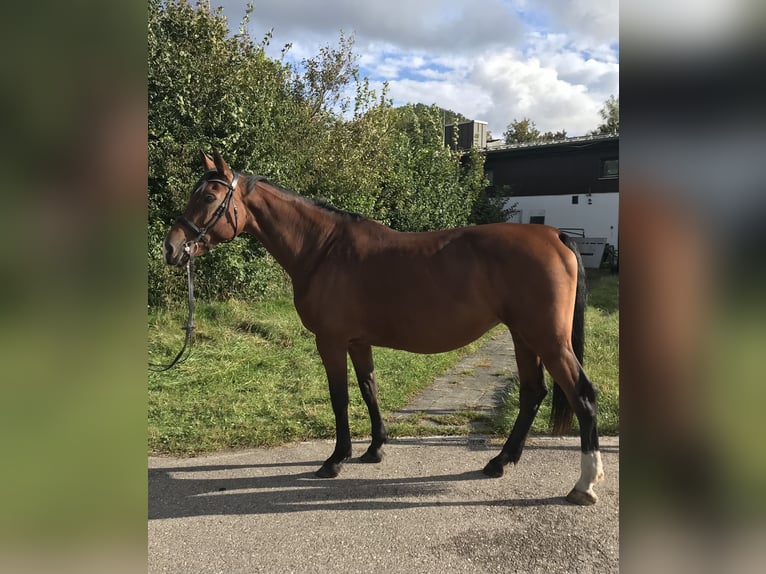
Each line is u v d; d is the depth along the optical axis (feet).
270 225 11.13
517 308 9.70
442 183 45.09
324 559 8.05
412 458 11.80
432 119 50.65
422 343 10.49
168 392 15.78
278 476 11.01
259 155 25.26
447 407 15.31
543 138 151.43
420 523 9.04
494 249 9.86
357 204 34.65
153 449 12.40
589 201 61.72
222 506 9.73
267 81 26.99
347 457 11.07
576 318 10.06
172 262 10.49
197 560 8.04
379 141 36.91
